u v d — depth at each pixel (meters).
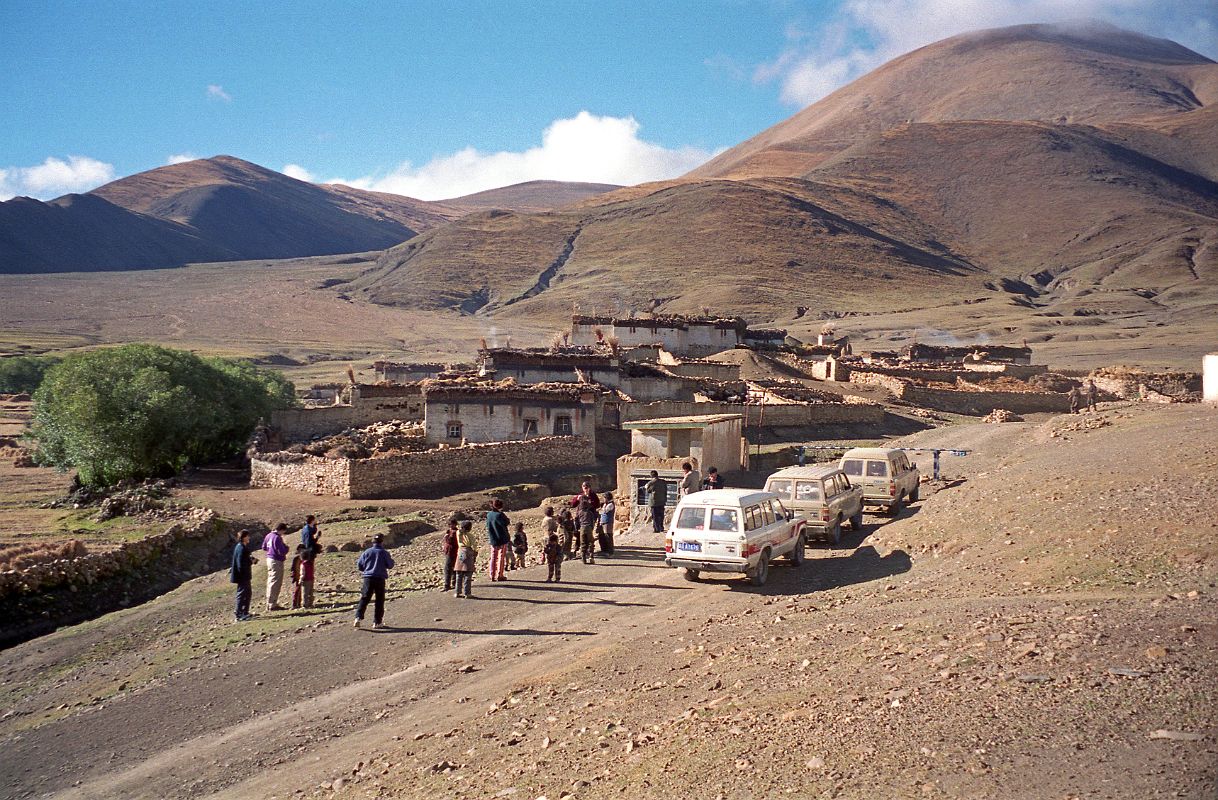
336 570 26.62
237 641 19.48
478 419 46.47
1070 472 22.20
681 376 67.50
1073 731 8.55
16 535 33.81
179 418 44.31
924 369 83.75
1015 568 16.42
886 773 8.39
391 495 38.31
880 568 19.41
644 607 19.12
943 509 22.59
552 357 57.22
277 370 147.75
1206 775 7.32
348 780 11.69
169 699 16.39
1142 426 28.84
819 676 11.70
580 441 46.34
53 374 45.12
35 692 18.05
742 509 19.53
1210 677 9.30
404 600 21.81
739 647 14.10
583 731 11.60
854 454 27.36
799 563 21.36
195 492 39.84
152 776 13.22
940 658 11.22
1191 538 15.53
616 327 86.38
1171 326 166.62
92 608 25.92
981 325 182.12
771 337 95.81
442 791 10.59
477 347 188.38
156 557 29.62
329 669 17.16
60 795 13.03
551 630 18.08
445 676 15.93
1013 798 7.48
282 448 48.19
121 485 41.88
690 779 9.22
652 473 28.84
